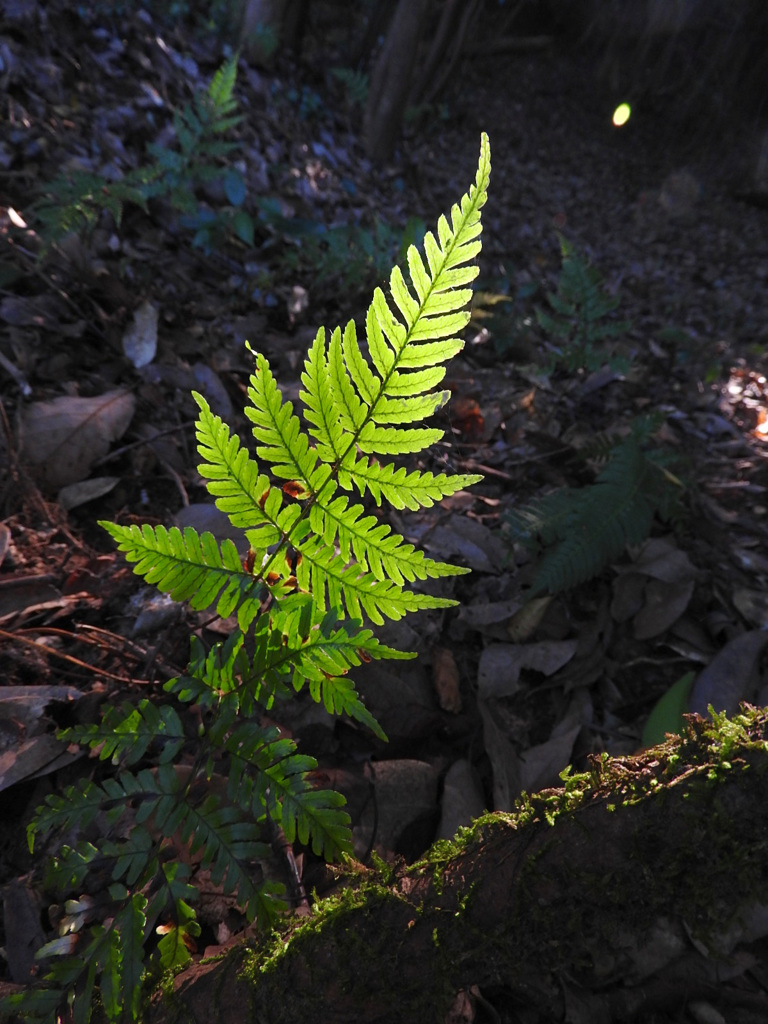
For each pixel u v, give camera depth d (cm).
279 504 116
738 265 848
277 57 647
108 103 427
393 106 643
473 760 200
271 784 121
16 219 310
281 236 400
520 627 233
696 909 112
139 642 196
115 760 125
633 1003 146
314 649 118
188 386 280
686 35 1240
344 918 120
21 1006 116
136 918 114
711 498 315
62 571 209
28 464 231
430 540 248
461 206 96
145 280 321
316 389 107
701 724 115
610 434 341
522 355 391
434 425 260
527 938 116
